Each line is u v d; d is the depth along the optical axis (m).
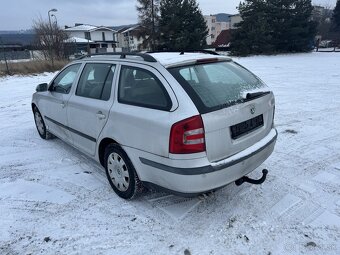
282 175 4.07
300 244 2.81
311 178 3.98
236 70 3.67
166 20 37.59
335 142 5.23
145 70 3.21
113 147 3.52
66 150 5.23
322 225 3.06
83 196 3.73
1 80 16.30
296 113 7.21
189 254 2.73
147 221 3.20
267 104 3.47
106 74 3.73
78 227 3.15
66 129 4.60
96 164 4.62
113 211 3.39
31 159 4.88
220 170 2.85
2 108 8.95
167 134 2.80
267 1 36.88
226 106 2.93
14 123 7.16
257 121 3.32
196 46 37.06
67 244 2.91
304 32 37.09
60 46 28.09
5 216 3.37
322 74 14.79
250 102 3.17
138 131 3.09
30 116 7.83
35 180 4.17
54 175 4.30
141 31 39.97
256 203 3.45
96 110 3.69
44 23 28.09
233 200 3.52
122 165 3.49
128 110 3.24
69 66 4.70
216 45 57.12
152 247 2.83
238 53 37.28
